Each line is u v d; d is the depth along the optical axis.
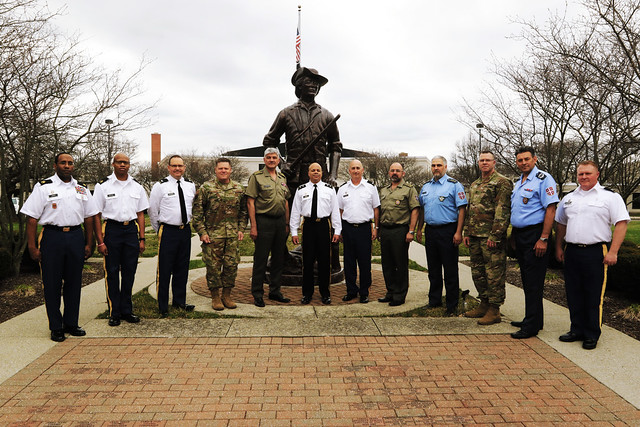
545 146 8.48
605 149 7.98
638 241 13.71
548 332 4.43
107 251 4.55
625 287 5.86
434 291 5.30
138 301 5.77
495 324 4.66
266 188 5.37
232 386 3.18
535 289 4.24
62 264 4.18
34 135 7.24
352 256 5.66
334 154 6.91
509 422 2.70
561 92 7.31
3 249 7.19
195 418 2.73
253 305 5.46
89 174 11.34
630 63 5.98
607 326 4.65
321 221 5.51
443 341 4.14
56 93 7.61
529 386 3.19
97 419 2.71
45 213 4.12
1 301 5.82
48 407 2.86
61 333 4.13
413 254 11.27
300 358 3.71
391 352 3.85
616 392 3.09
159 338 4.19
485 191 4.69
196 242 14.49
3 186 7.34
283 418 2.74
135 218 4.73
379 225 5.71
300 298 5.87
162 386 3.17
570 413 2.80
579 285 4.11
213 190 5.16
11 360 3.64
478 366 3.56
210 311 5.17
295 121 6.61
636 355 3.78
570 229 4.09
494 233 4.53
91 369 3.46
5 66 6.35
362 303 5.59
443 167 5.16
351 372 3.43
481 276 4.87
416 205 5.34
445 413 2.81
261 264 5.45
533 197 4.28
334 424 2.67
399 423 2.69
